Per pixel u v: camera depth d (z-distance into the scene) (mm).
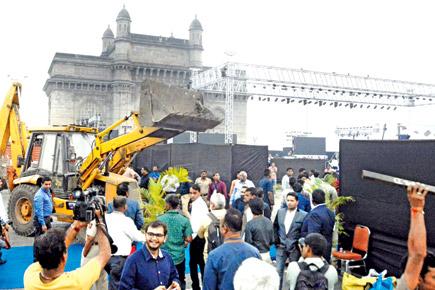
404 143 7594
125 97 62000
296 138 43219
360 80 34938
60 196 12555
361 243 8180
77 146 13055
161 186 12188
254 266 3242
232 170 19234
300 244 4492
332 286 4078
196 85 35531
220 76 32219
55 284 2865
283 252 7258
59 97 60531
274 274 3217
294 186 10406
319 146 43500
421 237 2885
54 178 12680
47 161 12945
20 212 12859
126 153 12609
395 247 7734
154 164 23266
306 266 4094
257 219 6574
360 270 8430
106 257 3148
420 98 38188
